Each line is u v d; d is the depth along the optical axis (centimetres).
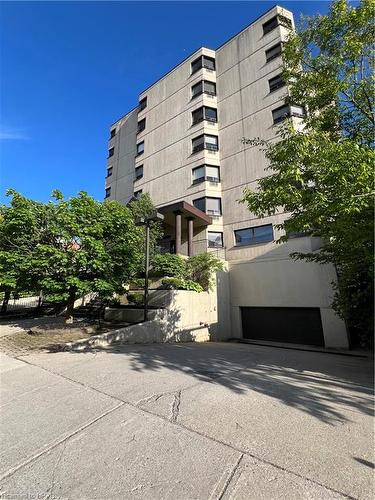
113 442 288
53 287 859
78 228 898
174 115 2255
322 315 1262
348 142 541
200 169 1978
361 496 209
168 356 705
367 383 505
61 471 244
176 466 247
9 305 1620
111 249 966
